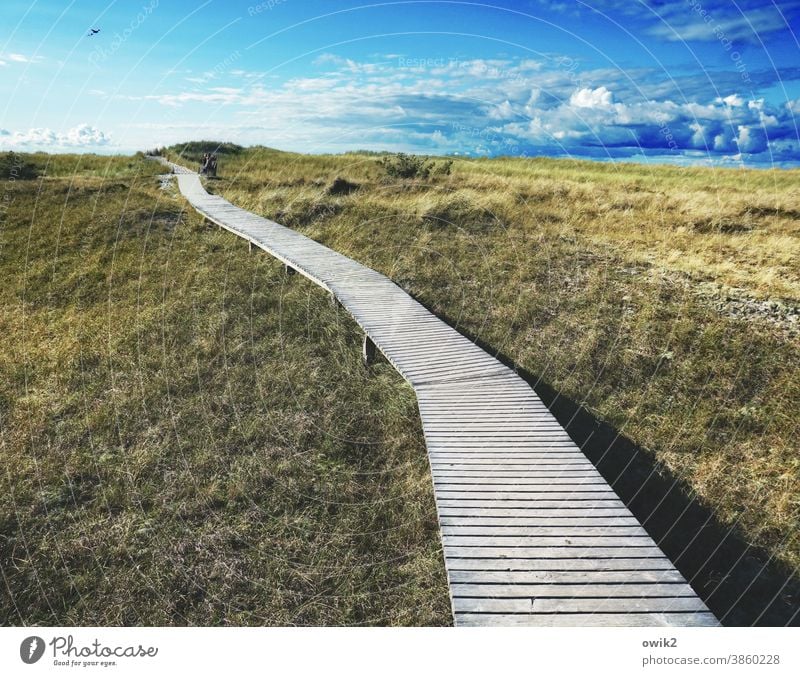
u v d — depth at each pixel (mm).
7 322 11898
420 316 11148
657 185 21344
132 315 11875
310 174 24891
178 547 6262
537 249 15039
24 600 5734
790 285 12336
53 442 8031
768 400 8570
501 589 4680
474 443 6887
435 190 20547
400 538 6379
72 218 17656
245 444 7930
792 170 23141
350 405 8797
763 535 6242
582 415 8594
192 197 21219
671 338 10383
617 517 5543
